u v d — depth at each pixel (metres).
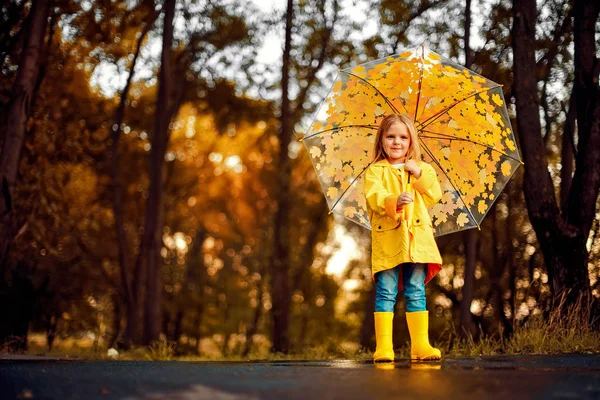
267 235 25.89
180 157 25.28
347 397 2.13
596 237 9.76
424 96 5.66
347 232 25.94
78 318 18.73
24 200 14.20
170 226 26.45
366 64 5.74
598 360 4.05
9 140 11.23
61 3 14.07
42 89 14.88
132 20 15.89
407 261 4.47
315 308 28.45
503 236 16.41
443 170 5.66
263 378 2.70
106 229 21.23
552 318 7.11
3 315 13.09
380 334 4.51
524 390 2.32
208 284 28.73
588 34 8.91
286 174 19.20
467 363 3.83
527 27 9.33
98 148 18.86
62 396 2.23
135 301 17.02
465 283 14.61
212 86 19.91
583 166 8.72
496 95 5.66
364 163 5.63
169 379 2.67
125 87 16.81
